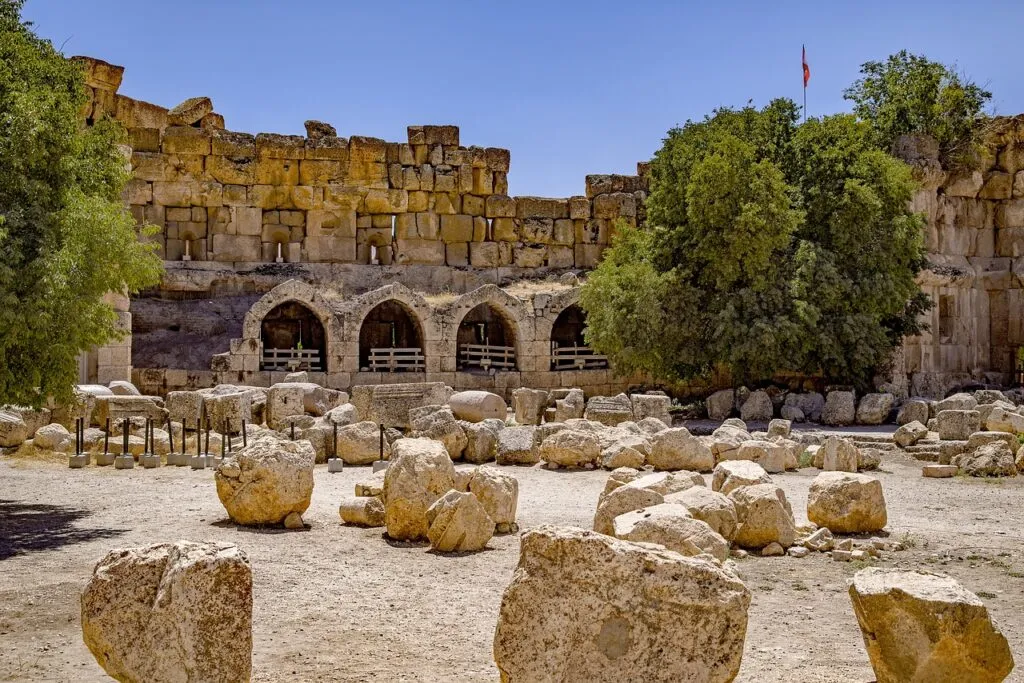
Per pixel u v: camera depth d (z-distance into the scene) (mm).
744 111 40500
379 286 47000
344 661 10094
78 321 17234
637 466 25031
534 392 33969
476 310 48031
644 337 38062
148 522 16906
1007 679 9734
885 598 8617
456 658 10250
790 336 35969
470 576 13641
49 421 27875
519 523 17453
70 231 17391
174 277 44188
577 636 7910
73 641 10602
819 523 17000
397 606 12156
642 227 47312
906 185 38906
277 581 13211
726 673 7797
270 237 47062
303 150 47188
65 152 18078
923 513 19234
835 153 38969
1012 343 47656
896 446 29516
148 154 45250
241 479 16609
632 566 7898
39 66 18109
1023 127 47531
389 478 16047
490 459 26969
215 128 47344
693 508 14891
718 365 42688
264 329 44469
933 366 44594
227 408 29688
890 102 47219
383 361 45000
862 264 38094
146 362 41344
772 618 11828
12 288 16562
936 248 45844
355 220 48094
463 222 49219
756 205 36250
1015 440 26547
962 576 14000
